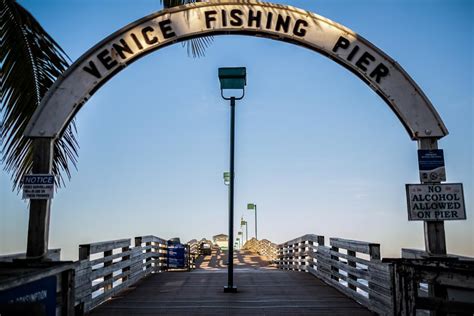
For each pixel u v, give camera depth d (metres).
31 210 5.24
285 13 5.99
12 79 5.97
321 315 6.79
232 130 9.92
